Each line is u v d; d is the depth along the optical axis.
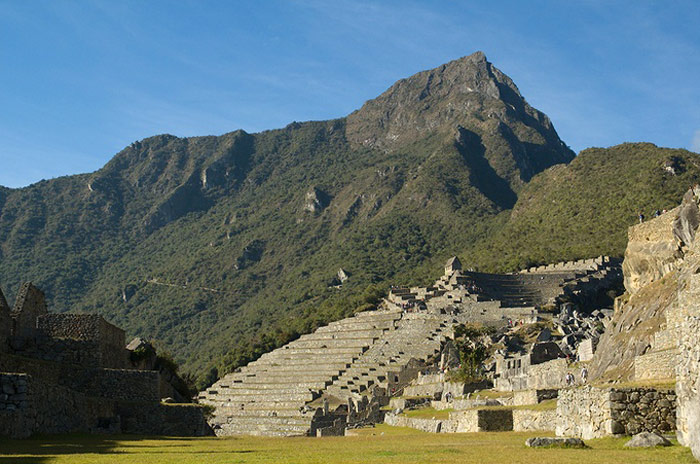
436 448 35.97
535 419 45.28
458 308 164.25
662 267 60.16
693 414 26.94
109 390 56.41
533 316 147.62
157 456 33.28
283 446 42.44
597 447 30.92
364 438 53.66
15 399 39.78
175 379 83.69
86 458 31.52
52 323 59.56
